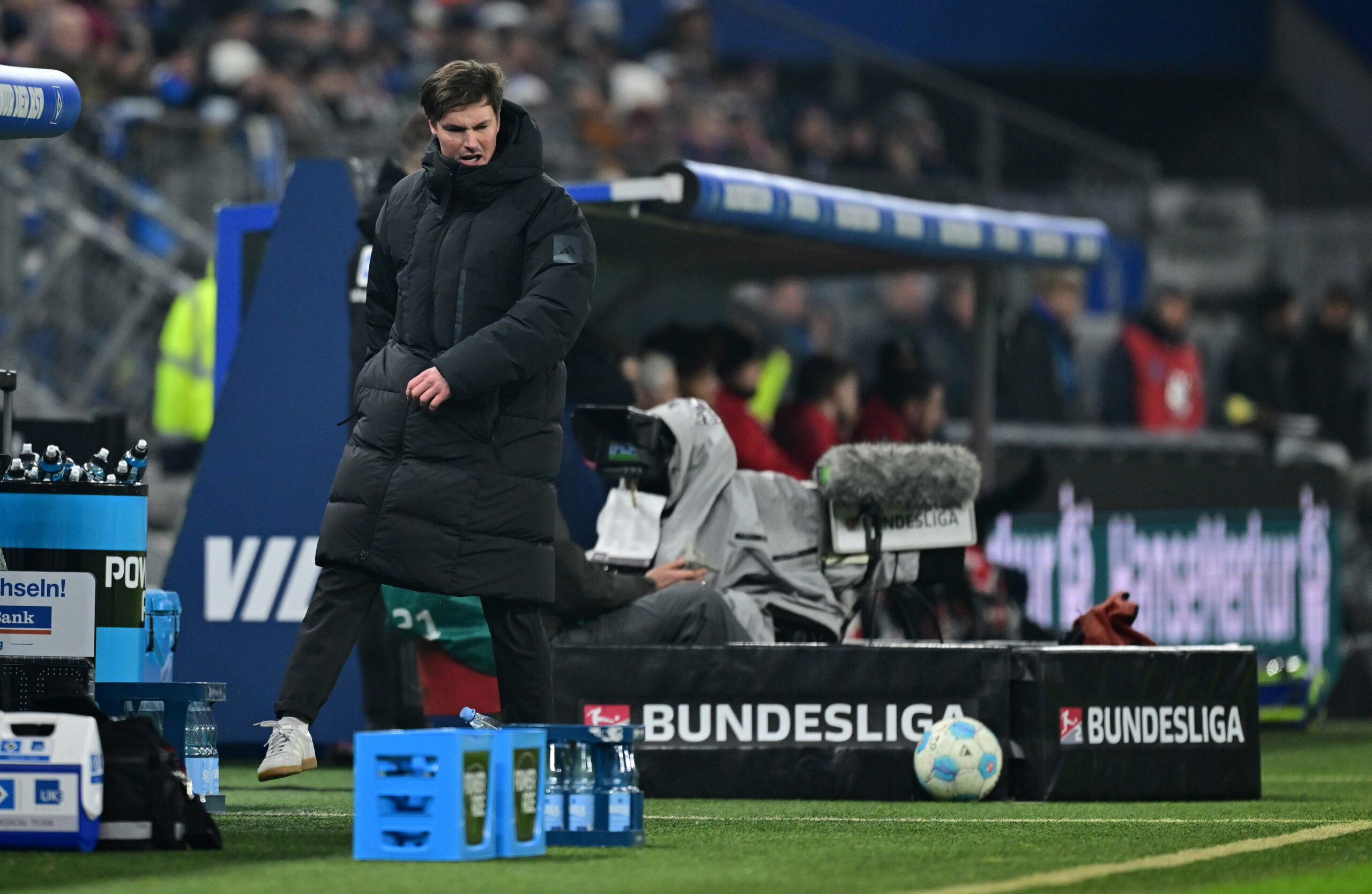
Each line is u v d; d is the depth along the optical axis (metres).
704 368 32.19
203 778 20.52
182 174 43.72
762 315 53.34
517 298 19.12
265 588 28.78
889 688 23.62
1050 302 47.88
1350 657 43.75
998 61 76.06
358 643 27.97
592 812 17.64
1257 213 69.25
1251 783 23.91
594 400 29.98
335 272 28.83
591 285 19.17
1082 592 37.88
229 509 28.98
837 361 35.78
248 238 30.77
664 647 23.88
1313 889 15.16
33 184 41.28
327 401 28.75
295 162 29.09
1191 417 50.69
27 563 19.14
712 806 22.70
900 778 23.47
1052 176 65.31
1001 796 23.41
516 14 62.75
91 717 16.95
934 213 32.69
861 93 71.06
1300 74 79.38
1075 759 23.30
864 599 26.30
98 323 41.53
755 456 32.06
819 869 16.08
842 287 59.12
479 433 18.81
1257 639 40.75
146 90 47.66
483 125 18.78
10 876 15.20
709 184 27.78
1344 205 78.88
